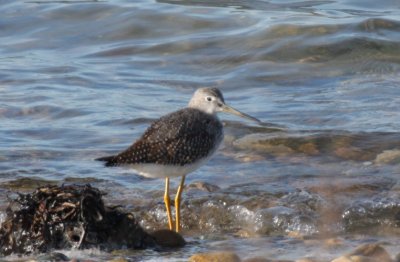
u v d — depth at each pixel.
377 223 11.05
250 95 18.05
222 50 20.70
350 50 20.05
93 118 16.53
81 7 23.62
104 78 19.34
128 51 21.27
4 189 12.66
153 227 11.52
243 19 22.30
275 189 12.32
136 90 18.50
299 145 14.47
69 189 10.51
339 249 10.03
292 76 19.16
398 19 21.69
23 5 24.12
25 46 22.11
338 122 15.79
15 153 14.44
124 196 12.32
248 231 11.05
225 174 13.21
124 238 10.34
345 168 13.23
